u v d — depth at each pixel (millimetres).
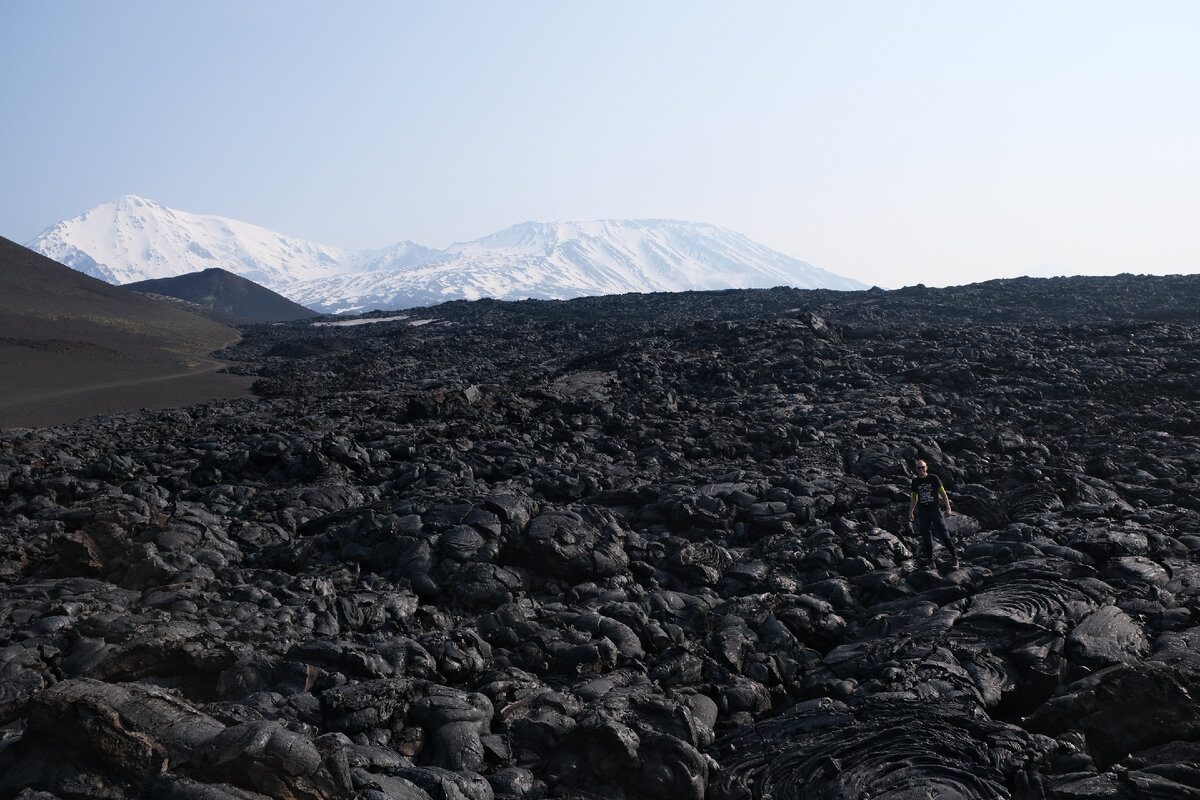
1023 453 24156
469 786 8617
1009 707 11133
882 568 15938
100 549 15258
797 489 20094
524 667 12156
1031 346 40781
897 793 8797
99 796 7180
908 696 10711
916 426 27281
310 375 65875
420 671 11312
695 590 15531
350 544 16391
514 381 43938
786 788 9164
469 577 14820
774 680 12148
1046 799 8617
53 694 7613
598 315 94500
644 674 11898
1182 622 12492
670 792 9109
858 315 63500
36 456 26234
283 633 12164
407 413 32812
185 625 11727
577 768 9422
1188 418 27250
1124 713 9898
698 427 28078
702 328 51969
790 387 34594
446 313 119375
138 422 38375
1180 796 8391
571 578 15609
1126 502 19750
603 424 30094
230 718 8922
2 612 12609
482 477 23734
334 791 7562
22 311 104375
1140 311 58594
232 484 23016
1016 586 13891
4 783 7344
